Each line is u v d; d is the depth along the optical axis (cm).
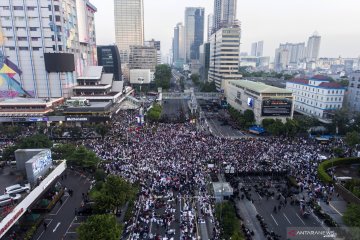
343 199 5294
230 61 18438
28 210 4353
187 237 4056
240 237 3466
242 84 13138
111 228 3506
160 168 6200
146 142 8069
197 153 7138
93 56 17412
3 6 11569
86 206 4756
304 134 9481
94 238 3344
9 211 3606
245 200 5203
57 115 10750
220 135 9700
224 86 17762
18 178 4828
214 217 4612
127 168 6159
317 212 4778
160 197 5147
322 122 11081
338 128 9688
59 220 4559
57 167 5172
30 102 10950
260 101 10288
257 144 8106
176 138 8556
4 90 12388
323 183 5844
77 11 14188
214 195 5122
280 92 10306
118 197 4428
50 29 11956
